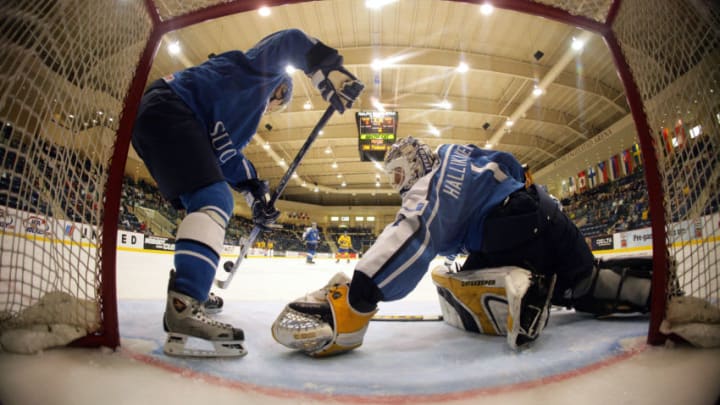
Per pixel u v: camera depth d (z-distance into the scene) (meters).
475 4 1.20
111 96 1.06
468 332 1.52
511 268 1.34
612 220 12.48
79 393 0.72
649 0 1.17
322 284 4.34
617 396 0.74
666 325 1.04
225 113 1.37
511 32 9.75
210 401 0.73
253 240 1.89
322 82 1.56
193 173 1.16
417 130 15.42
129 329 1.34
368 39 10.16
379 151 12.44
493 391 0.79
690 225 1.09
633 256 1.72
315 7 8.95
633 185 11.88
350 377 0.91
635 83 1.20
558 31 9.55
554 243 1.52
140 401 0.71
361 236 27.14
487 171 1.50
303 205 28.03
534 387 0.80
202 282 1.07
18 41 0.94
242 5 1.17
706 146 1.05
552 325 1.53
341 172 22.83
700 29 1.07
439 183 1.33
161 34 1.18
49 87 0.99
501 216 1.44
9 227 0.96
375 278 1.10
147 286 3.15
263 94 1.46
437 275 1.65
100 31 1.05
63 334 0.96
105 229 1.02
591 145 14.27
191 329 1.02
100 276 1.01
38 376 0.79
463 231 1.50
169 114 1.19
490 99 13.23
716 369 0.85
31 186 0.99
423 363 1.05
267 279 4.92
